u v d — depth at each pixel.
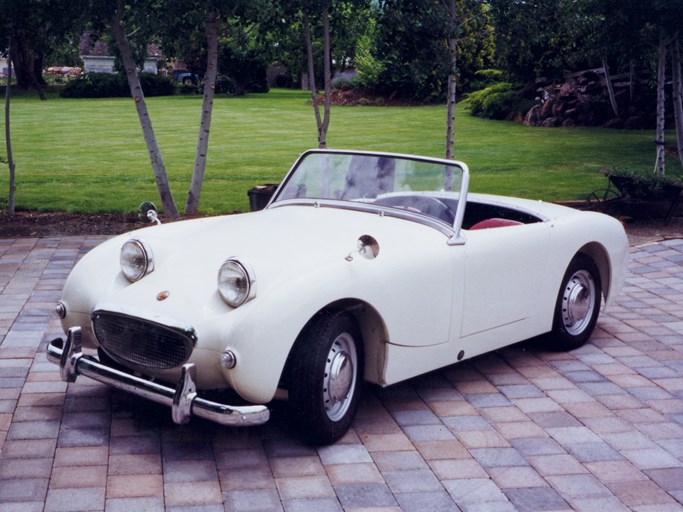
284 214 5.09
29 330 6.11
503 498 3.78
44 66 56.03
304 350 4.06
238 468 3.99
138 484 3.80
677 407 4.94
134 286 4.34
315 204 5.36
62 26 10.05
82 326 4.55
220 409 3.78
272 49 11.99
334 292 4.08
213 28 10.71
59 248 9.07
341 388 4.26
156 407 4.72
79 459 4.04
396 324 4.46
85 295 4.51
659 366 5.68
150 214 5.31
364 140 21.95
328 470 4.00
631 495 3.84
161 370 4.11
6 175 15.57
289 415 4.15
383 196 5.19
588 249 6.23
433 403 4.93
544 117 25.12
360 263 4.29
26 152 19.08
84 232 10.16
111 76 38.47
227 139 22.02
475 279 4.94
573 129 23.89
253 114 28.97
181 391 3.84
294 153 19.36
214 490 3.76
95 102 34.50
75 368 4.30
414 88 33.06
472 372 5.51
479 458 4.19
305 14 10.77
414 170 5.14
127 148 20.02
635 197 11.31
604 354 5.94
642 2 11.98
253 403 4.03
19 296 7.09
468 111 29.27
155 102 34.38
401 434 4.46
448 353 4.89
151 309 4.09
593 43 13.26
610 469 4.11
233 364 3.84
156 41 11.44
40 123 25.72
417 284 4.55
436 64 10.11
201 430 4.42
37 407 4.67
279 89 45.06
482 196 6.39
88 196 13.12
